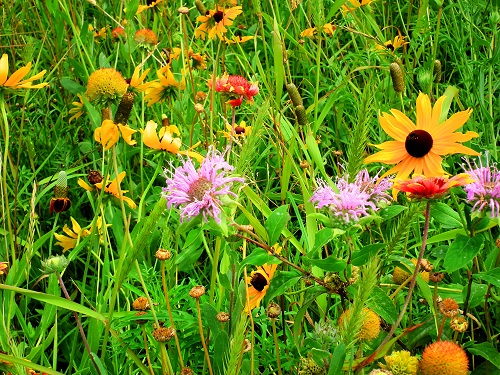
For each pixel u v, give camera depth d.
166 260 0.66
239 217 0.71
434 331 0.65
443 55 1.28
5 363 0.61
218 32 1.02
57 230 0.95
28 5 1.34
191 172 0.56
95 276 0.81
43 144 1.07
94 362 0.63
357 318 0.52
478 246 0.60
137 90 0.81
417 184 0.54
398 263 0.64
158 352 0.67
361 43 1.35
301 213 0.91
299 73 1.30
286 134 0.86
